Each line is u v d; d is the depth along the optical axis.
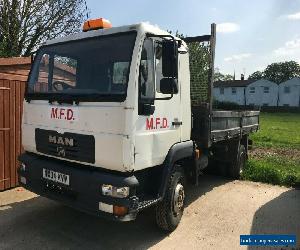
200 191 7.63
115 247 4.75
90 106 4.34
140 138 4.27
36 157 5.14
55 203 6.38
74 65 4.73
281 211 6.46
